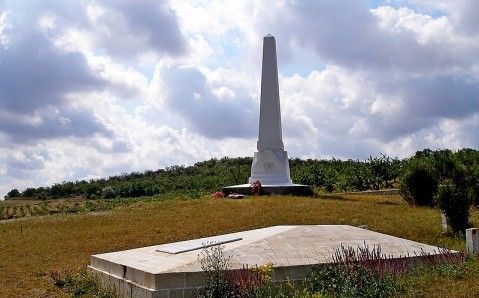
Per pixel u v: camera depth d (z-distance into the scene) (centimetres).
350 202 2758
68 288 1425
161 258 1346
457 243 1708
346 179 4366
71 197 6894
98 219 2598
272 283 1195
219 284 1116
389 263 1267
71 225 2488
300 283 1224
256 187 3341
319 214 2281
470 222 1997
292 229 1536
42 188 7488
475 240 1464
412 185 2755
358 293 1104
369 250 1383
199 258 1262
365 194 3734
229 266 1224
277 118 3616
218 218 2278
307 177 4688
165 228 2148
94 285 1416
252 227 2045
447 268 1262
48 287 1445
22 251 1958
